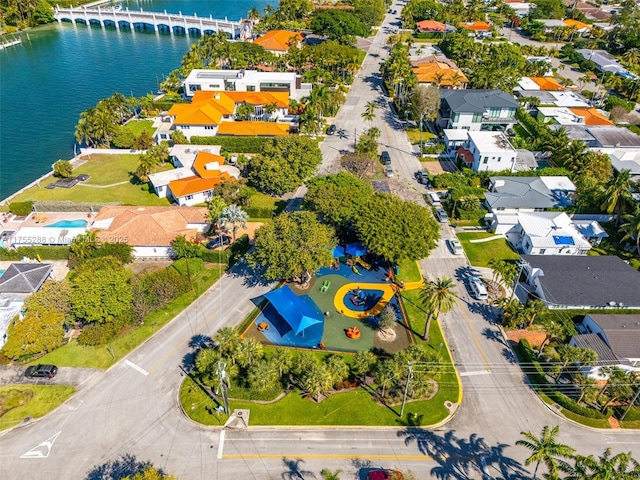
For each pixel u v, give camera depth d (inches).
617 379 2679.6
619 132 5462.6
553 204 4291.3
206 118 5580.7
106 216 4084.6
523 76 7268.7
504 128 5762.8
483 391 2780.5
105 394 2731.3
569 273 3452.3
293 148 4576.8
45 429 2541.8
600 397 2758.4
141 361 2935.5
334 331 3159.5
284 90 6594.5
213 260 3774.6
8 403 2647.6
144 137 5497.1
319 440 2506.2
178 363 2928.2
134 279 3425.2
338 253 3725.4
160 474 2325.3
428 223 3553.2
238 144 5438.0
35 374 2795.3
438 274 3673.7
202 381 2812.5
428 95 5403.5
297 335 3117.6
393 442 2504.9
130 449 2450.8
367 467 2386.8
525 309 3112.7
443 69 6747.1
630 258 3858.3
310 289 3516.2
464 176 4768.7
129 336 3095.5
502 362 2960.1
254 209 4293.8
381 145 5561.0
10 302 3233.3
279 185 4409.5
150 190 4773.6
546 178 4665.4
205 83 6540.4
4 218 4220.0
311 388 2514.8
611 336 2940.5
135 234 3836.1
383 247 3368.6
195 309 3329.2
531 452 2475.4
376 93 6948.8
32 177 5162.4
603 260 3614.7
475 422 2613.2
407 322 3225.9
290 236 3321.9
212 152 5201.8
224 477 2329.0
